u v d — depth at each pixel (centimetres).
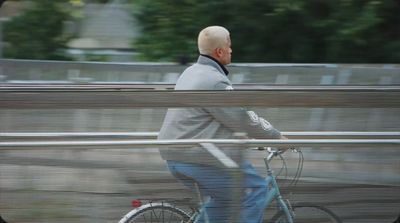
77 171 580
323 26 1546
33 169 577
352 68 1166
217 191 589
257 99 573
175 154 580
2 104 552
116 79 1175
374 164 599
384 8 1538
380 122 619
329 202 609
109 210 591
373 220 609
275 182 604
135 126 635
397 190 605
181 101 569
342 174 603
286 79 1155
